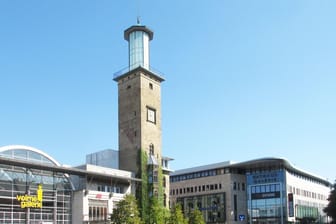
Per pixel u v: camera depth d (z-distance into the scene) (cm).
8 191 6406
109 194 7831
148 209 8681
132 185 8644
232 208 12619
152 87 9738
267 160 12275
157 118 9694
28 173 6769
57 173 7231
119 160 9369
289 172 12888
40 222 6775
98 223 7238
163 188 9612
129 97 9556
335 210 11506
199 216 9556
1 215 6241
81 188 7538
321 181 15738
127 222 7012
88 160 9831
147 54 9819
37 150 6988
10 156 6575
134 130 9244
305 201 13800
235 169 13100
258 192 12825
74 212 7319
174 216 8494
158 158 9456
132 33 9919
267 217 12469
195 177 13938
